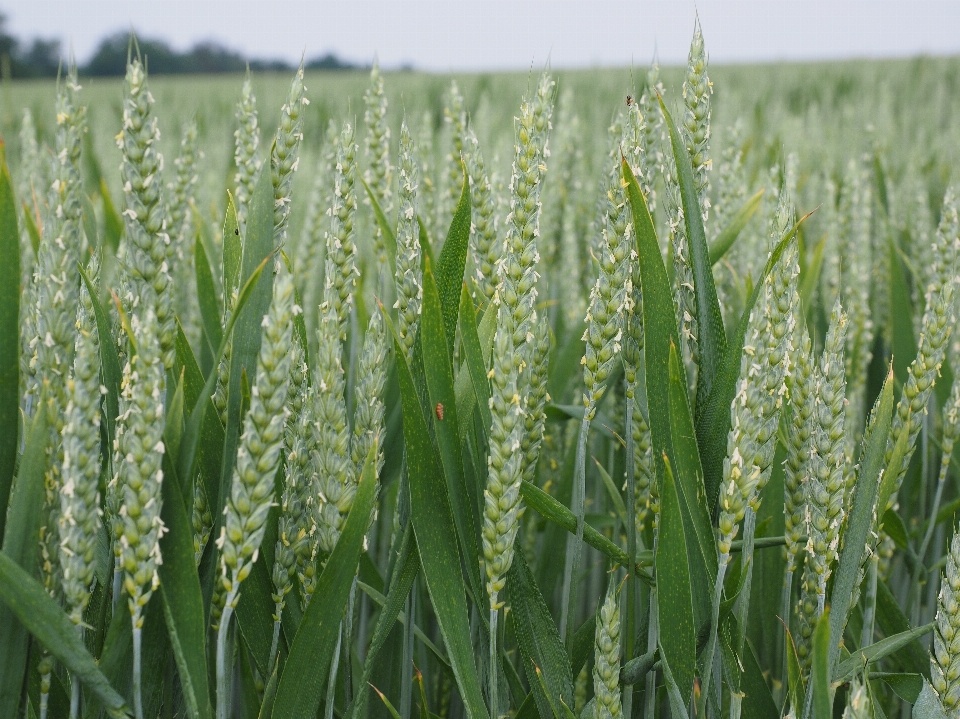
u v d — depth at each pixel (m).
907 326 3.71
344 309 2.04
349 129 2.02
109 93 17.86
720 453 2.13
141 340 1.62
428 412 2.27
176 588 1.77
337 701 2.46
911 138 9.79
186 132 3.32
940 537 3.15
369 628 3.01
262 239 1.96
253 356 1.95
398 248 2.21
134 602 1.69
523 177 1.91
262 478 1.66
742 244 4.00
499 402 1.88
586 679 2.84
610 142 2.91
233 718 2.58
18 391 1.83
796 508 2.14
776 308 1.87
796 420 2.12
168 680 2.04
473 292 2.77
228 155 6.52
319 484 1.97
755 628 2.92
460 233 2.18
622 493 3.04
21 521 1.73
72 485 1.63
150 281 1.75
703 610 2.09
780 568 2.84
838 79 19.25
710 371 2.17
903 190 5.70
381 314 2.12
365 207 4.39
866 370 3.91
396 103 12.49
